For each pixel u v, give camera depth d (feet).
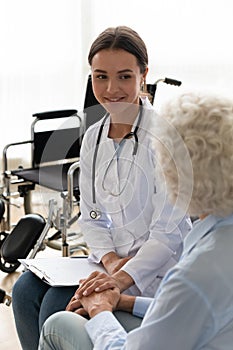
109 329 4.93
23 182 11.32
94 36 14.57
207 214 4.40
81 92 14.75
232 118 4.22
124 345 4.49
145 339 4.19
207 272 4.08
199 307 4.06
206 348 4.22
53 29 14.43
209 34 13.93
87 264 6.88
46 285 6.83
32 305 6.76
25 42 14.34
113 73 6.61
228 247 4.18
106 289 5.66
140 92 6.95
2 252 9.37
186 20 14.01
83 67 14.67
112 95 6.68
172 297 4.10
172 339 4.11
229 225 4.29
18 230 9.44
